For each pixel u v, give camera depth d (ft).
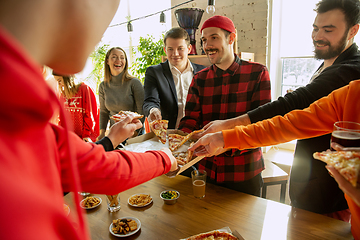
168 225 3.44
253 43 10.90
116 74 9.23
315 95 4.12
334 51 4.45
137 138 5.90
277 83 12.68
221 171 5.40
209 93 6.00
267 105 4.44
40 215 0.69
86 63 1.26
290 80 12.37
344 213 4.27
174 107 8.45
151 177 2.79
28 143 0.86
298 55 11.66
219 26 5.26
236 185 5.46
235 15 11.10
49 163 0.97
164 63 8.72
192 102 6.23
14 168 0.71
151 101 8.04
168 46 8.06
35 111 0.80
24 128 0.81
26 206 0.66
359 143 2.30
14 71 0.67
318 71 5.56
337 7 4.22
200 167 5.83
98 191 2.32
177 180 4.88
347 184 1.92
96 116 8.70
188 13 9.04
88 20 1.09
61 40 1.05
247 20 10.84
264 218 3.52
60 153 1.59
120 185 2.39
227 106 5.75
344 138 2.36
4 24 0.83
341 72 3.98
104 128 10.23
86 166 2.11
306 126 3.43
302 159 4.59
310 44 11.25
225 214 3.65
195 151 4.44
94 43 1.21
